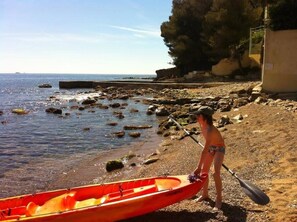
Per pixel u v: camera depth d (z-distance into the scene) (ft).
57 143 57.31
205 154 22.58
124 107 99.50
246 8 139.85
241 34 138.92
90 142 57.21
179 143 48.65
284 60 63.67
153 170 36.40
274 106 57.72
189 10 175.94
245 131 45.73
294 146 35.27
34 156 48.93
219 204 22.16
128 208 20.86
